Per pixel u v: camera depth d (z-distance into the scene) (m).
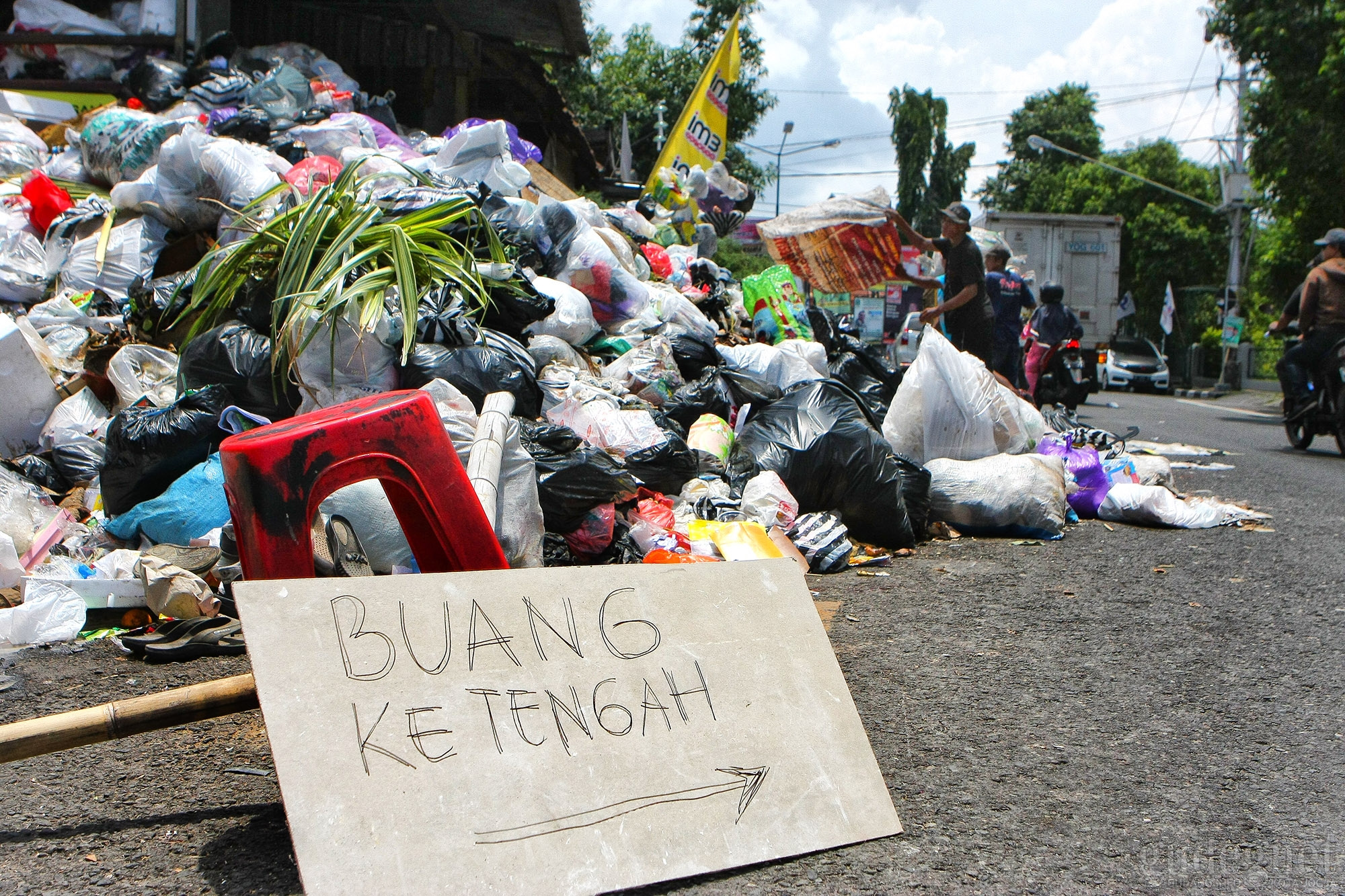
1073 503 5.63
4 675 2.88
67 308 4.97
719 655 2.10
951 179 49.75
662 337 5.39
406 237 4.16
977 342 7.88
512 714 1.87
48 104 7.51
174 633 3.07
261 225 4.71
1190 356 28.58
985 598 3.83
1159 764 2.38
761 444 4.61
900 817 2.10
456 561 2.25
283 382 3.93
